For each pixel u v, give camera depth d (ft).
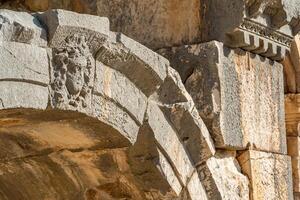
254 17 62.03
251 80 63.82
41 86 46.70
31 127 51.75
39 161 57.41
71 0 71.41
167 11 63.67
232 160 62.03
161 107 55.88
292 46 78.74
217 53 60.75
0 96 44.32
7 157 57.72
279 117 66.54
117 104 51.57
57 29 46.60
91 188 58.70
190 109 57.11
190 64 61.57
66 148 55.52
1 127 51.49
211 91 60.44
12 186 61.31
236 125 61.67
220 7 62.08
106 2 66.49
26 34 45.50
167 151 55.88
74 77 48.29
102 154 55.57
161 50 63.05
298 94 79.82
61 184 59.16
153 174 55.67
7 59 44.52
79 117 49.78
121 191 58.18
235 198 60.29
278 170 65.26
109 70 50.88
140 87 53.26
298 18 65.92
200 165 58.75
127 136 52.65
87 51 49.11
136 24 64.75
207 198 58.95
